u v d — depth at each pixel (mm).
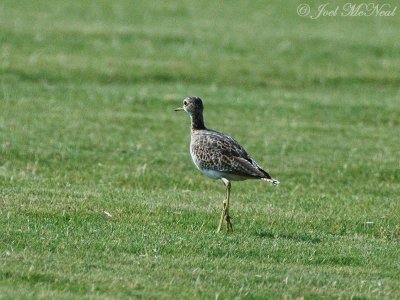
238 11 36062
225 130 20625
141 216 13156
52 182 15344
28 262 10500
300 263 11500
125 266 10719
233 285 10297
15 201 13414
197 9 36031
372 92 25656
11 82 24141
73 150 17984
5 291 9430
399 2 38500
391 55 29422
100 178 16156
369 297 10188
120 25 31531
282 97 24391
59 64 26031
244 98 24000
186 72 26250
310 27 33250
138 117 21469
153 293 9781
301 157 18531
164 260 11055
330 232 13289
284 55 28734
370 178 17250
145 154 18109
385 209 14656
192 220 13234
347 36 31547
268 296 10000
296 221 13555
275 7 37281
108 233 12094
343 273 11117
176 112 22406
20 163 16859
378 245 12570
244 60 27906
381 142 20219
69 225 12445
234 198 15078
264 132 20656
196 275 10516
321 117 22422
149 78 25641
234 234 12562
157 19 33375
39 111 21359
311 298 10086
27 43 28031
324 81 26344
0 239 11383
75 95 23344
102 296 9539
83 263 10680
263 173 12570
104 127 20250
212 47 29250
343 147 19562
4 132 19031
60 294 9516
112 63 26578
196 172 17000
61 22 31328
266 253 11711
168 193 15172
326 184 16703
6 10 33094
